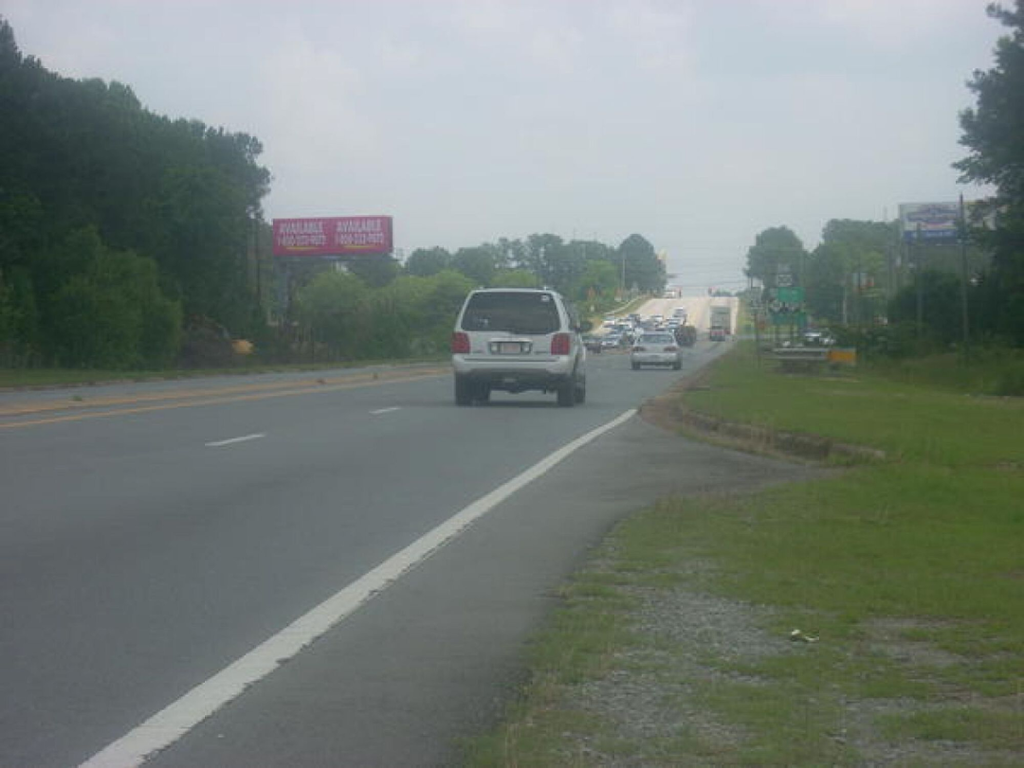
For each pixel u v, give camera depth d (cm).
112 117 7456
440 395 3181
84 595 867
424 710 612
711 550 991
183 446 1800
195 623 791
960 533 1048
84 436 1938
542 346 2612
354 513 1212
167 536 1088
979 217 5481
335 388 3575
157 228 7719
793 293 5453
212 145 10262
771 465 1614
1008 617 772
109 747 563
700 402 2491
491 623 784
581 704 613
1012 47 5122
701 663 684
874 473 1410
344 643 740
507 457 1694
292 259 10719
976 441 1714
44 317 6353
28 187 6538
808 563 933
